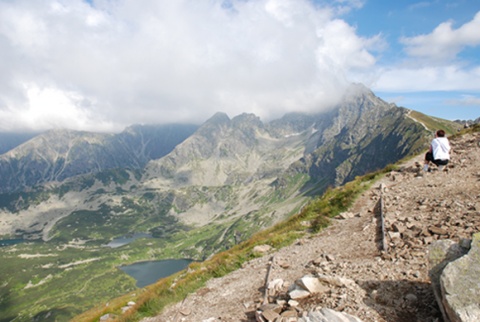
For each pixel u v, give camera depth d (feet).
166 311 48.65
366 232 54.80
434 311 27.35
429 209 55.93
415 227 48.73
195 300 48.80
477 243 26.45
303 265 48.85
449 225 46.34
